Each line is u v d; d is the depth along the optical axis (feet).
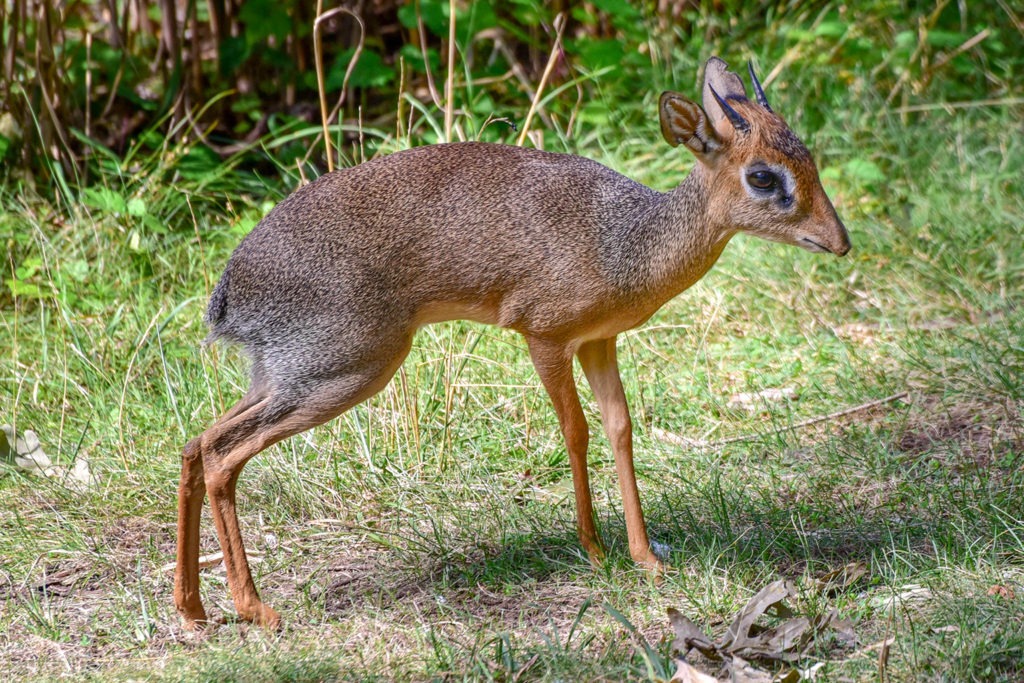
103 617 27.02
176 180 47.98
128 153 49.37
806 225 25.58
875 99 52.54
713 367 39.42
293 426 26.23
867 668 22.72
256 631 25.98
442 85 52.65
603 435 34.94
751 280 43.55
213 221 47.78
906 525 28.94
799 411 36.50
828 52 54.29
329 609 27.20
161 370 38.09
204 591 28.12
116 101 51.96
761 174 25.31
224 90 53.47
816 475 32.45
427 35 57.26
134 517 31.37
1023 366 36.50
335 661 24.09
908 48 54.70
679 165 48.47
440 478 32.81
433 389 35.22
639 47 55.36
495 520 30.58
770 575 26.91
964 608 24.22
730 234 26.48
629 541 28.25
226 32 54.70
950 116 52.65
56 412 36.24
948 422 34.86
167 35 52.06
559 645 24.34
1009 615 24.14
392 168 26.71
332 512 31.58
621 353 39.34
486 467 33.32
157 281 43.42
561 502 31.68
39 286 42.14
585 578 27.71
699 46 54.44
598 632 25.29
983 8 59.00
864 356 39.45
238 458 26.00
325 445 33.88
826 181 48.39
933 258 44.34
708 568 27.20
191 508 26.23
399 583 28.14
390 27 57.16
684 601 26.37
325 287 25.77
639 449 34.30
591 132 51.39
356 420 33.71
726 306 42.50
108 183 47.80
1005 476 31.07
